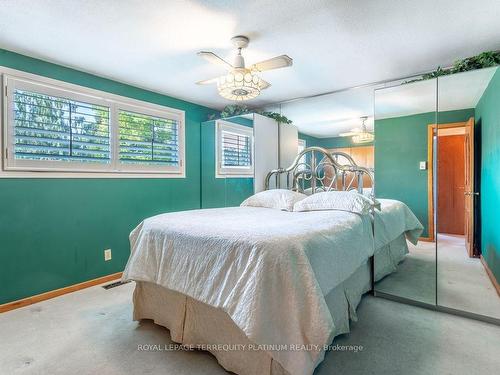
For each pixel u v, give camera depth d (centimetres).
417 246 254
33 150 259
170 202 382
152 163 361
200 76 306
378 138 277
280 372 143
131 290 287
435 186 252
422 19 196
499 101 222
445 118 247
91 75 298
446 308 228
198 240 172
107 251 314
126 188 333
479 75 232
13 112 247
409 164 263
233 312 140
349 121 337
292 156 371
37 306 249
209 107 438
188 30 210
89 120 299
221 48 238
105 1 175
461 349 177
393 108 269
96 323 218
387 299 254
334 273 171
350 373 156
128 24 202
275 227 177
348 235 200
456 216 245
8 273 245
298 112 374
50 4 178
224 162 414
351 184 330
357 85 330
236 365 157
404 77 305
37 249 262
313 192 354
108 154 316
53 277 272
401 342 185
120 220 327
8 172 245
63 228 280
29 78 255
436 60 263
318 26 205
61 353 179
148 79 316
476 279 237
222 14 190
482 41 228
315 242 161
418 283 249
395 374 154
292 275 138
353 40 225
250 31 212
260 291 135
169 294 198
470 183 241
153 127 361
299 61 265
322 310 134
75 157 288
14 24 201
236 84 226
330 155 345
